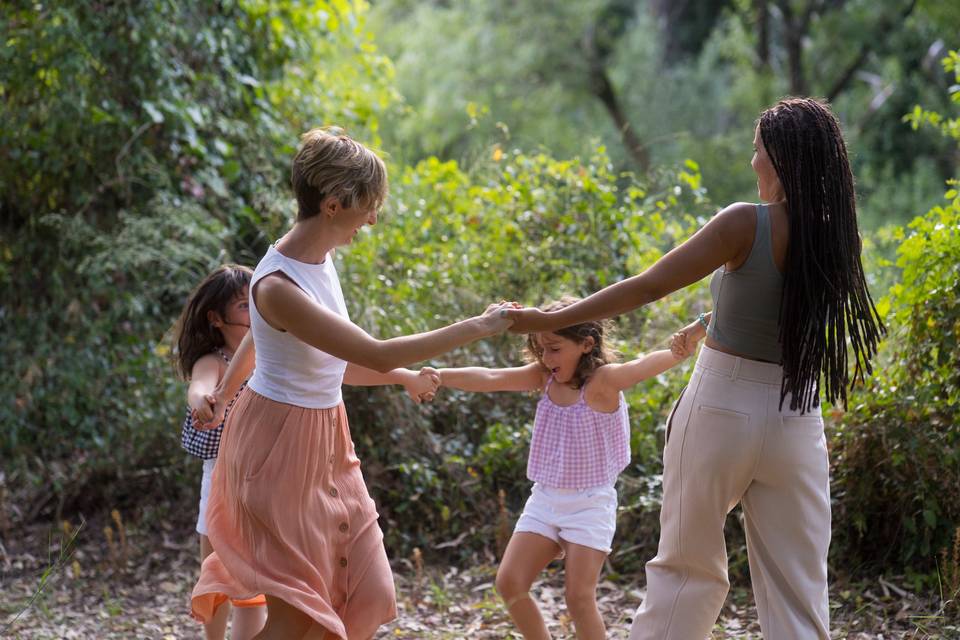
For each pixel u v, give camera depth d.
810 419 2.73
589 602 3.27
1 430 5.72
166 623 4.12
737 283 2.70
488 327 2.82
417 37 15.45
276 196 6.07
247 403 2.77
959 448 4.00
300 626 2.69
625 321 5.49
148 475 5.37
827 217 2.65
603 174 6.10
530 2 15.59
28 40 5.93
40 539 5.05
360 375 3.27
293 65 7.10
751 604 4.01
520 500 4.92
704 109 16.38
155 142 6.23
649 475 4.66
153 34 6.05
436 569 4.63
